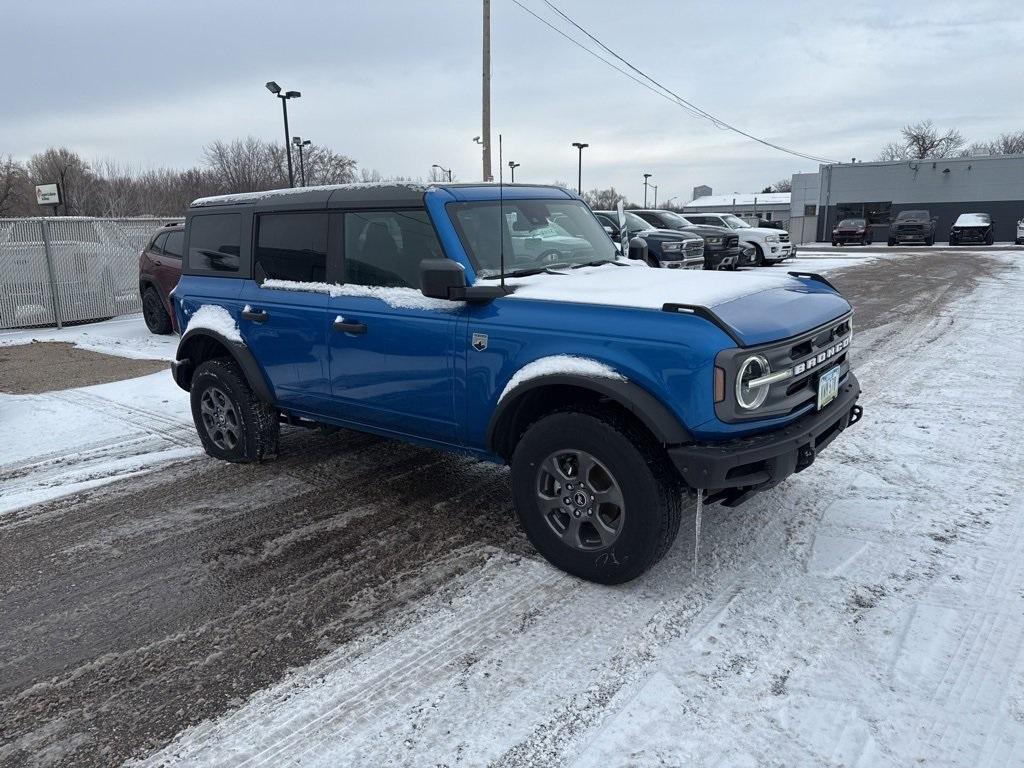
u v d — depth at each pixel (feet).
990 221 117.60
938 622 9.79
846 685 8.58
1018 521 12.82
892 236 118.11
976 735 7.70
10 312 41.32
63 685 9.25
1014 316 35.04
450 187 13.17
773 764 7.41
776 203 261.85
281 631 10.27
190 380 18.52
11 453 19.27
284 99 79.97
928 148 243.40
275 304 15.19
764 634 9.64
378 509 14.44
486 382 11.70
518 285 12.12
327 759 7.77
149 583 11.81
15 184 158.92
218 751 7.97
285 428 20.56
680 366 9.67
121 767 7.79
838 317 11.89
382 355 13.19
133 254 47.75
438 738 8.01
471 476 16.14
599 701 8.48
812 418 11.09
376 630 10.19
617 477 10.27
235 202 16.47
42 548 13.33
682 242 48.11
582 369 10.32
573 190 16.56
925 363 25.50
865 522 12.92
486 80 59.98
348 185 14.25
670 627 9.89
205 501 15.24
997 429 17.99
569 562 11.24
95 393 25.46
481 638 9.86
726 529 12.74
